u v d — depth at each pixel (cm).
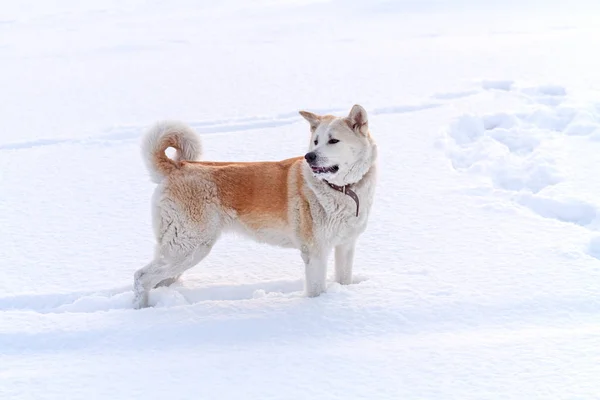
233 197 486
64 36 2305
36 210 693
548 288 464
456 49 1527
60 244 607
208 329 434
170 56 1742
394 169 760
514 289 466
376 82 1211
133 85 1347
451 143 839
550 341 388
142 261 568
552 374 351
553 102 962
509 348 382
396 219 629
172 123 491
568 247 534
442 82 1161
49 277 538
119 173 805
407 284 488
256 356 391
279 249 596
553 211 637
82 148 905
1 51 1962
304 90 1188
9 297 497
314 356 386
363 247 573
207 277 539
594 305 438
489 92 1045
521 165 741
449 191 690
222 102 1134
